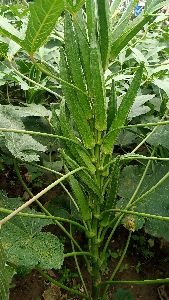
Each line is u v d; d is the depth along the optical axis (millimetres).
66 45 329
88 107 348
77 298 539
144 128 526
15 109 437
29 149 399
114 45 339
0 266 238
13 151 385
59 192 661
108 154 365
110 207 386
